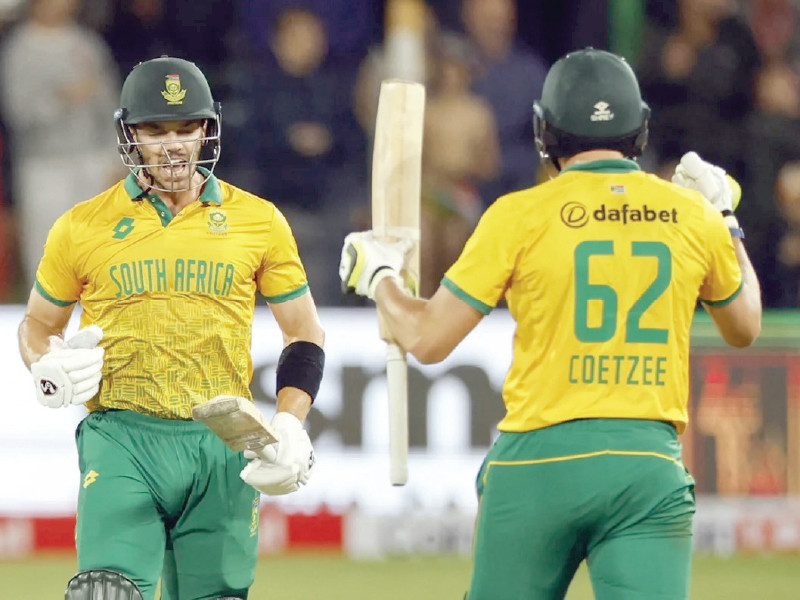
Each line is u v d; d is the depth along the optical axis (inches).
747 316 534.3
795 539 1106.7
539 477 492.1
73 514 1067.9
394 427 591.8
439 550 1089.4
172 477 561.0
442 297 510.0
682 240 505.0
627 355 495.5
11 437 1062.4
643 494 486.3
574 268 496.1
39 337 580.1
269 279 589.3
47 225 1291.8
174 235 566.6
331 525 1091.9
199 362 567.5
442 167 1290.6
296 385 582.6
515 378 508.1
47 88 1277.1
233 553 577.3
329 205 1282.0
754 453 1101.1
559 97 517.3
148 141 558.6
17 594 935.7
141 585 547.2
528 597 496.7
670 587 484.7
